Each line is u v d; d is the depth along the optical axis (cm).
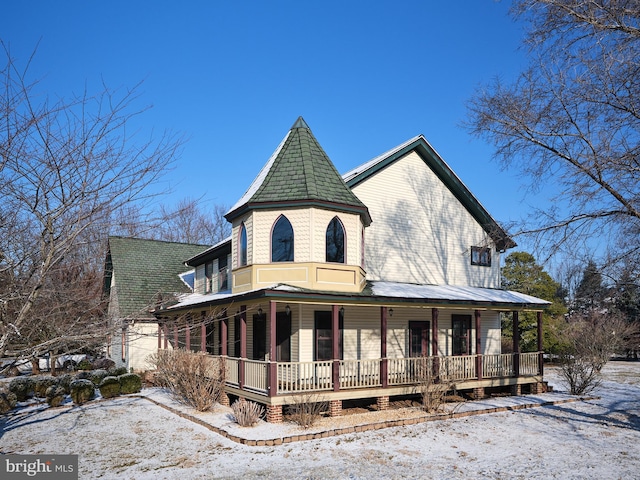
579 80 1334
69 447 1186
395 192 2038
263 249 1636
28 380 1908
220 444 1186
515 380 1847
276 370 1370
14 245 840
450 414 1470
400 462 1049
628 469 1021
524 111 1477
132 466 1032
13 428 1402
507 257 3375
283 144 1845
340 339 1767
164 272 2830
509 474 984
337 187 1705
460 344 2064
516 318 1909
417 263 2048
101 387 1867
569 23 1294
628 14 1224
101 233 923
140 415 1551
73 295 998
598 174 1316
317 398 1407
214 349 2194
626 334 3084
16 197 815
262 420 1399
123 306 2447
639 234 1296
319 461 1053
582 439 1253
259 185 1791
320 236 1605
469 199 2205
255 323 1859
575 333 2997
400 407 1588
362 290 1655
